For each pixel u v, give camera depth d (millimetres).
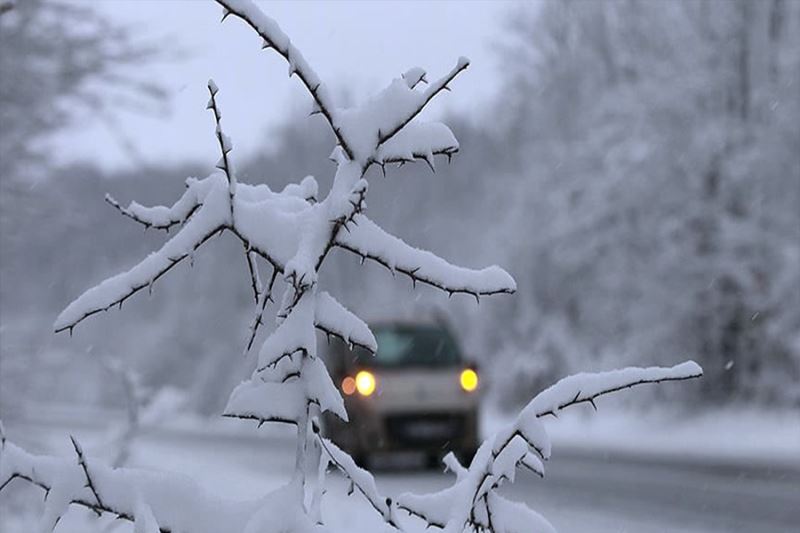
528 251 33594
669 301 25312
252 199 2041
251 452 20625
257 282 2070
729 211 25422
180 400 4609
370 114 1907
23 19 7656
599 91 36312
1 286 8578
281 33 1829
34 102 7891
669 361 25531
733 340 25188
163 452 17984
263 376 1985
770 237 24469
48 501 1934
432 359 15555
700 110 26234
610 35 36438
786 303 24062
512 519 2033
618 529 9953
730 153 25422
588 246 27688
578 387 1972
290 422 1966
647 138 26469
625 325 27984
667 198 25766
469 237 50062
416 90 1919
